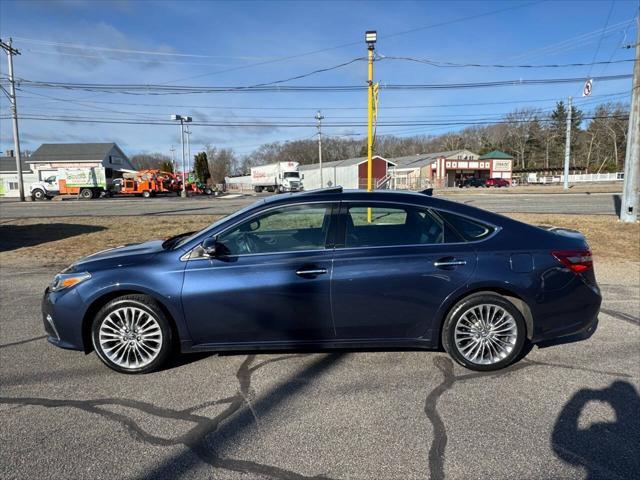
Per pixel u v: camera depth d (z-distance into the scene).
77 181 42.84
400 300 3.50
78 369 3.73
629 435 2.68
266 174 57.78
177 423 2.88
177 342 3.68
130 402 3.17
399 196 3.75
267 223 3.68
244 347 3.63
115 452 2.56
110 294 3.56
